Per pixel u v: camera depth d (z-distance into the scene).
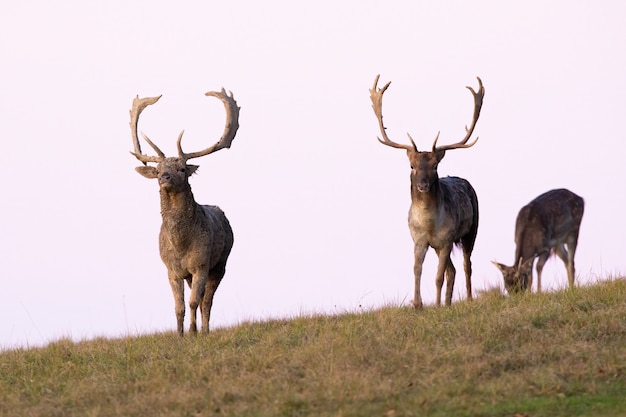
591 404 25.58
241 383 28.31
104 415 26.92
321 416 25.31
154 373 30.19
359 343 31.33
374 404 26.03
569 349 29.67
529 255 47.09
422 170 38.47
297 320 36.97
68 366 32.56
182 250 36.44
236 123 38.44
